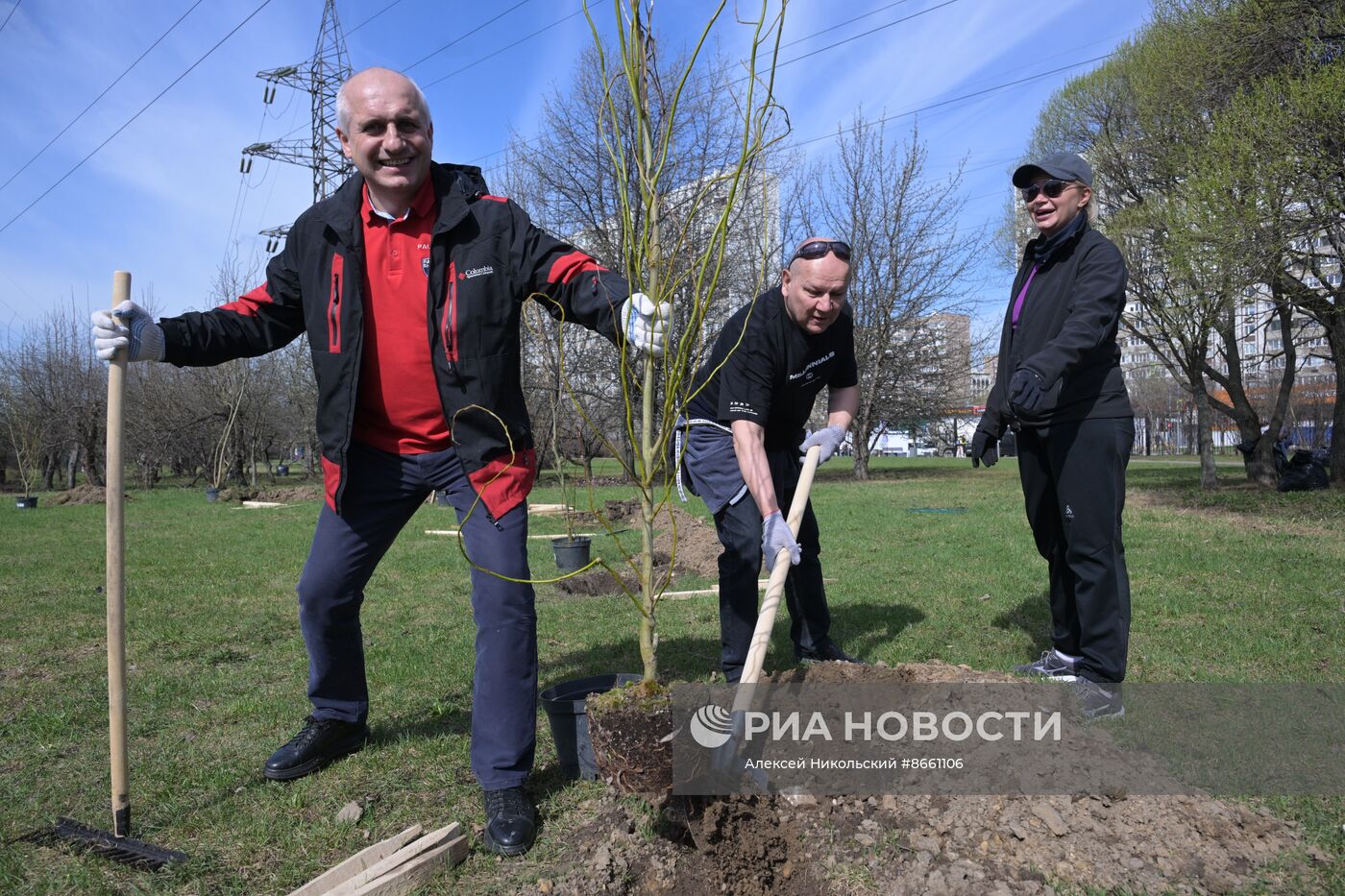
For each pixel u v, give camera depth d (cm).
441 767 303
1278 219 1116
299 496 1972
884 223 2244
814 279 304
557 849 242
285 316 299
